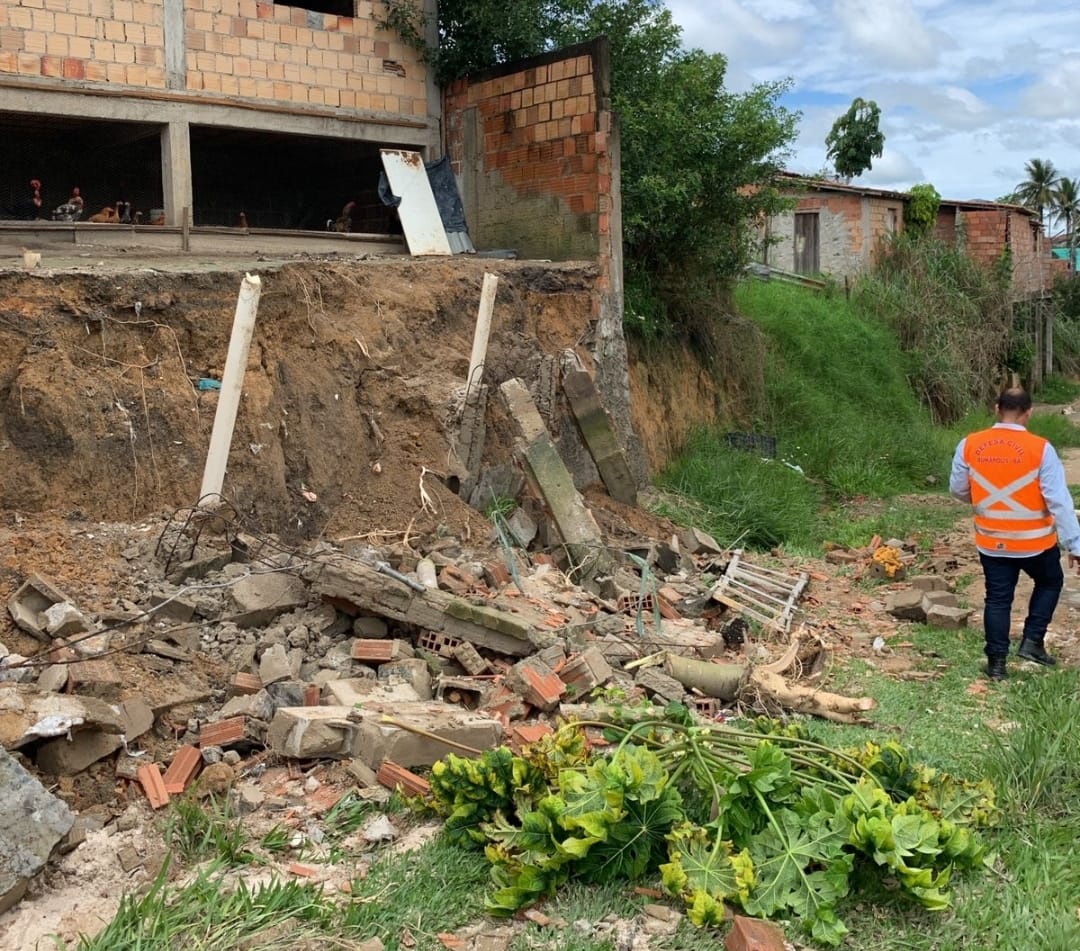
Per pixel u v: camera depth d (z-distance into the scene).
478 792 4.39
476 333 9.07
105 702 4.95
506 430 9.71
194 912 3.87
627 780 4.06
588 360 11.51
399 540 7.77
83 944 3.65
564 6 13.30
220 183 14.84
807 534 11.88
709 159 13.84
